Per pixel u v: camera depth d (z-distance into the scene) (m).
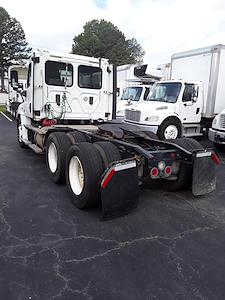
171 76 12.11
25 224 3.67
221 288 2.59
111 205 3.73
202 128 11.04
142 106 10.09
